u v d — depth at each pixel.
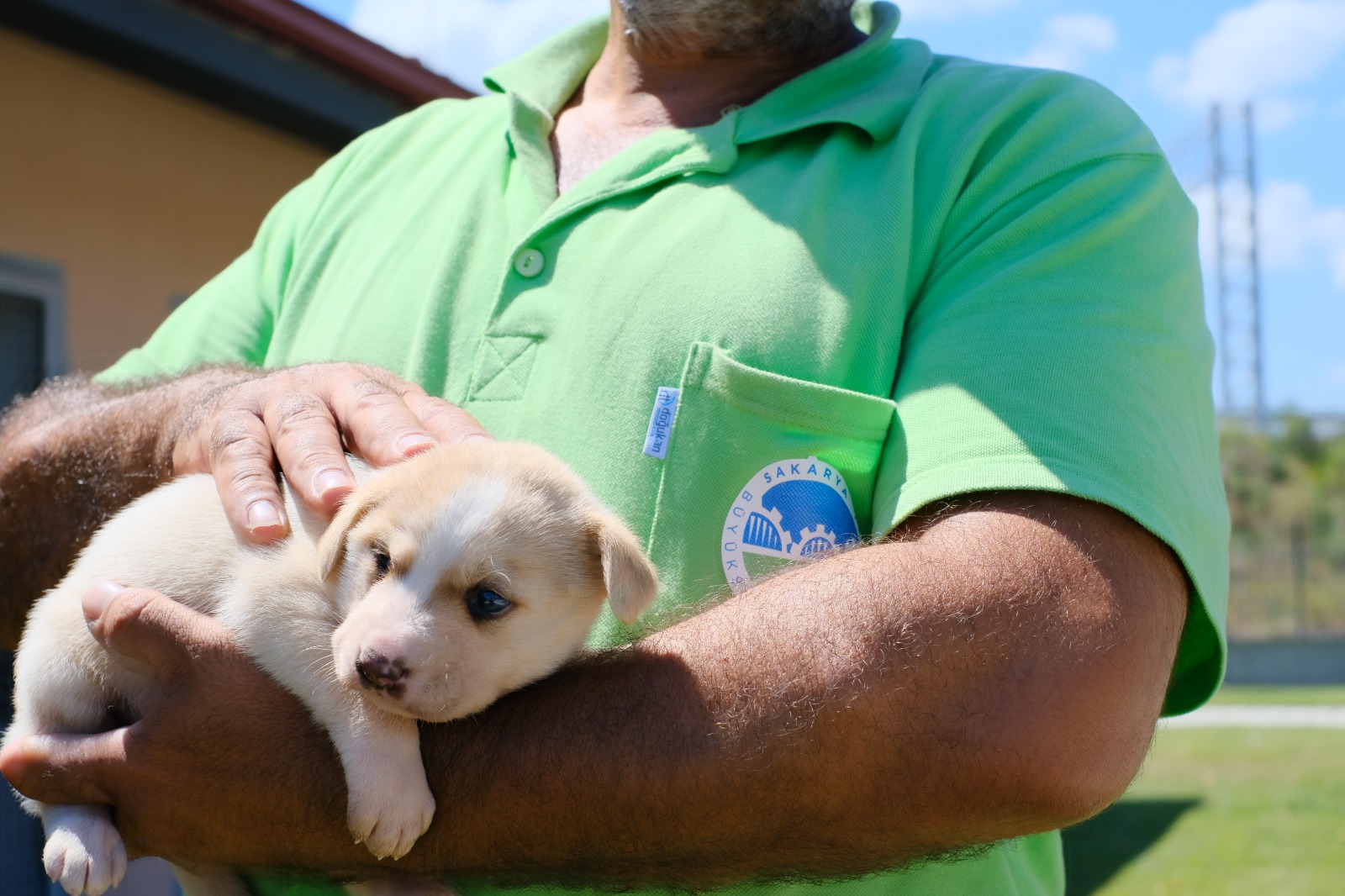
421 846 1.73
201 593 1.97
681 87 2.64
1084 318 1.96
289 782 1.75
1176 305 2.08
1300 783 10.90
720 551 2.00
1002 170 2.20
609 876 1.71
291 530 2.00
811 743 1.62
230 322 2.85
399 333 2.40
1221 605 1.89
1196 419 2.02
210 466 2.12
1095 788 1.63
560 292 2.25
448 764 1.75
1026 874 2.18
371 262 2.56
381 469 2.05
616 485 2.07
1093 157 2.19
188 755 1.79
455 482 2.00
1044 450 1.81
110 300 6.63
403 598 1.87
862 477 2.03
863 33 2.78
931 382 1.96
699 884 1.71
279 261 2.85
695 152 2.31
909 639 1.65
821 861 1.67
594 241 2.27
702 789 1.63
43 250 6.27
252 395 2.20
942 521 1.82
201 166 7.19
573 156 2.61
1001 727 1.61
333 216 2.77
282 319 2.70
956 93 2.37
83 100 6.47
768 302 2.08
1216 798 10.36
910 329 2.13
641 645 1.82
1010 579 1.70
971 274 2.09
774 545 1.99
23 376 6.18
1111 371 1.90
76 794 1.84
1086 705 1.63
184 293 7.09
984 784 1.60
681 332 2.09
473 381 2.28
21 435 2.53
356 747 1.75
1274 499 29.89
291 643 1.84
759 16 2.54
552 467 2.08
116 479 2.36
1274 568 27.75
